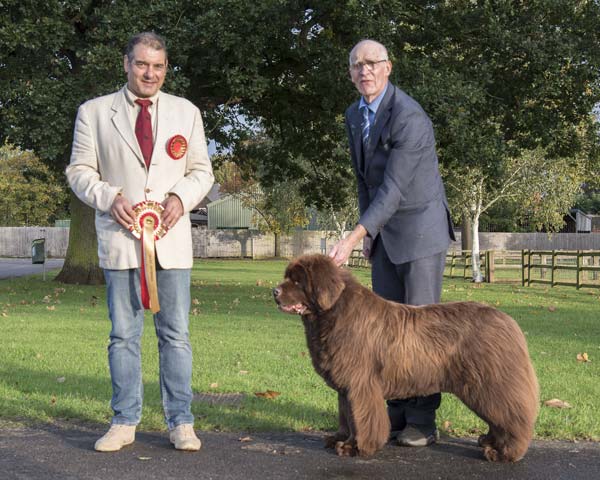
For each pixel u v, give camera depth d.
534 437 5.47
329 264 4.80
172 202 4.92
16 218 61.44
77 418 5.86
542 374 7.88
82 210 22.41
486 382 4.69
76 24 18.66
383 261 5.60
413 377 4.77
